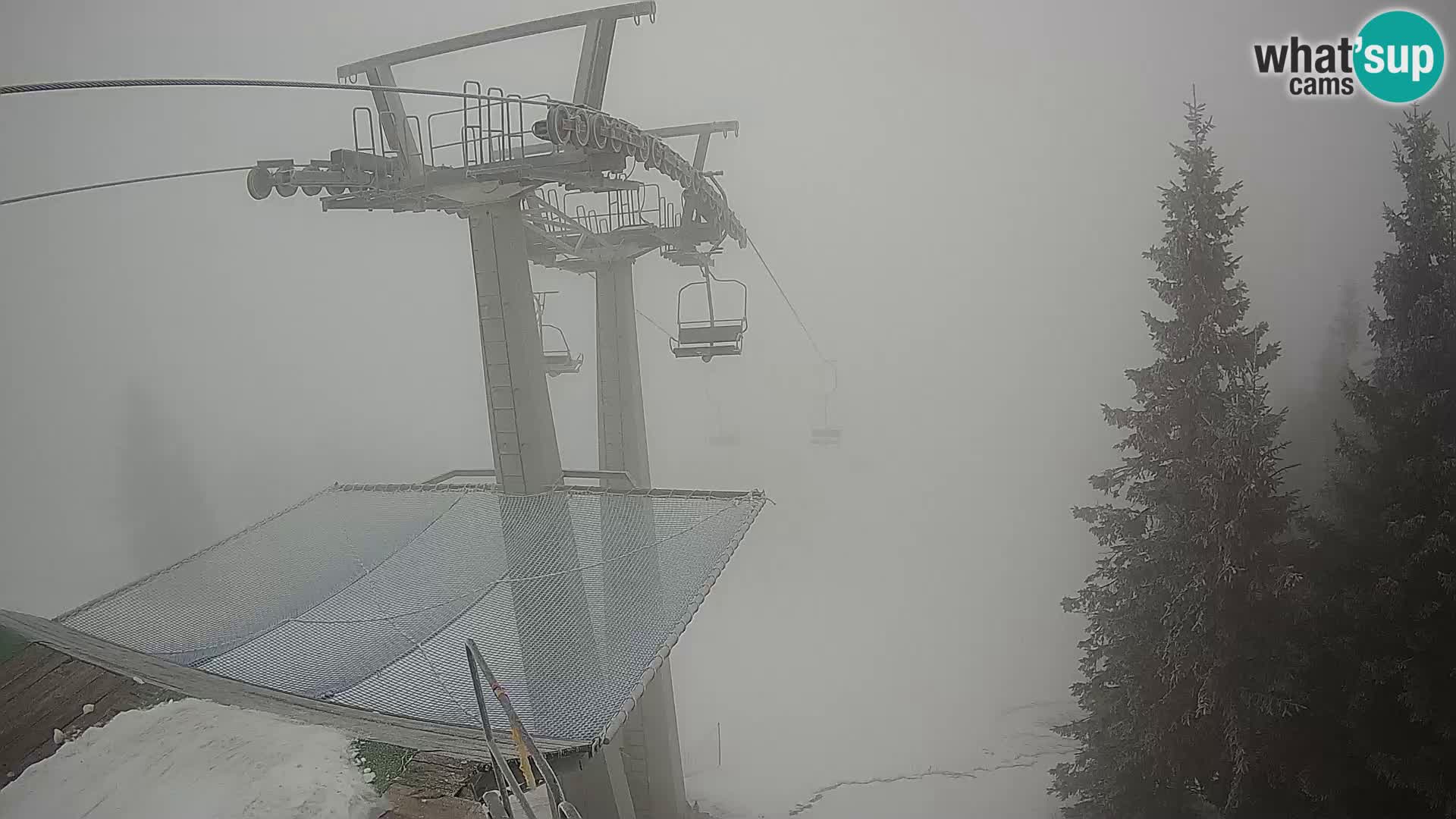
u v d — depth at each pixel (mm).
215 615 7234
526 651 6328
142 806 4270
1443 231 13727
